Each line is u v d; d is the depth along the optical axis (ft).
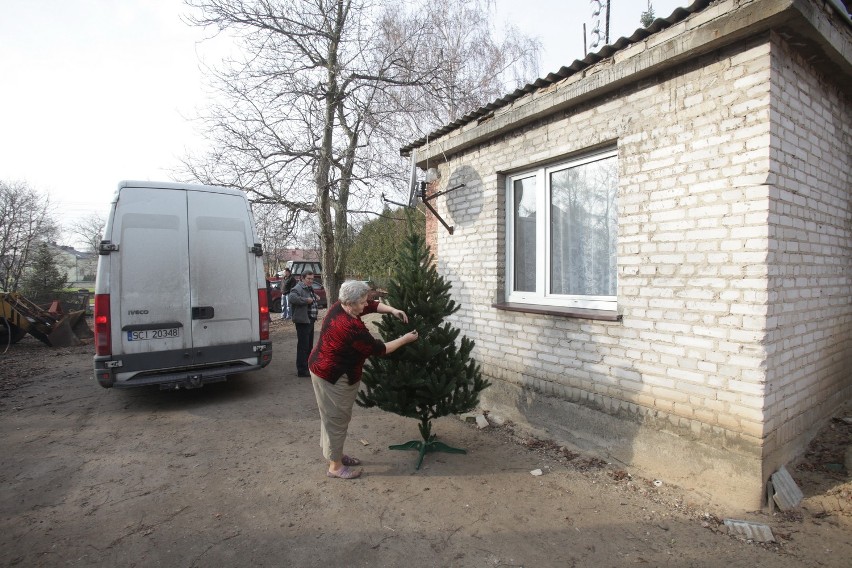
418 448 14.70
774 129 10.37
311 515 10.94
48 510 11.23
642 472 12.72
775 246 10.52
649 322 12.60
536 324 16.20
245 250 20.98
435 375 13.26
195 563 9.16
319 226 38.88
